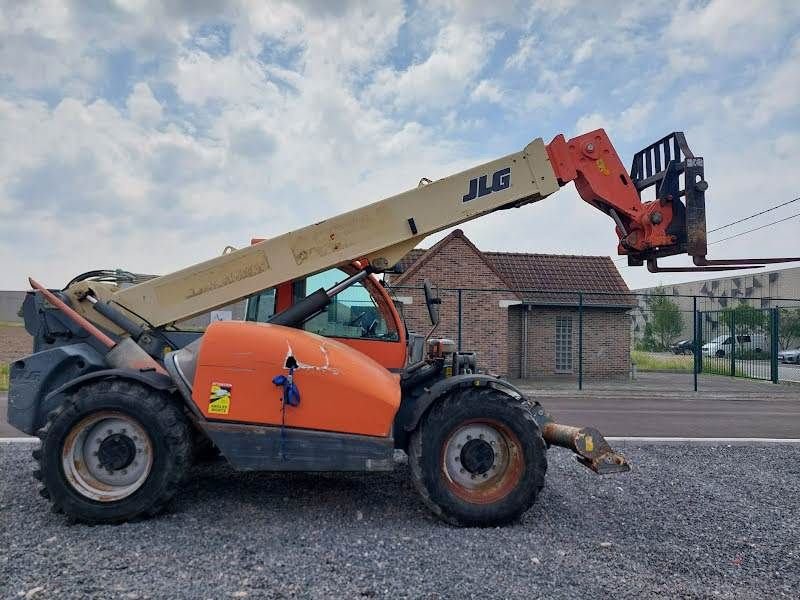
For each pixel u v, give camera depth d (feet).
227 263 17.65
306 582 11.56
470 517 15.26
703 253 18.53
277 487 18.62
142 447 15.23
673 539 14.78
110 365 16.79
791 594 11.68
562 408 45.19
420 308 66.28
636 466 23.13
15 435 28.22
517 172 18.44
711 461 24.47
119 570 11.99
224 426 15.05
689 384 68.18
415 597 11.00
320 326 18.88
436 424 15.51
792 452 26.66
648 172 20.49
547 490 19.25
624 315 75.36
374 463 15.24
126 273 20.04
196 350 16.19
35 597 10.69
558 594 11.27
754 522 16.31
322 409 15.26
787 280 156.66
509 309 73.82
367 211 17.78
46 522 14.99
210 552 13.07
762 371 74.28
